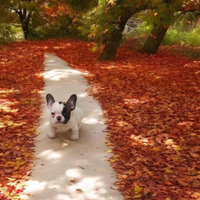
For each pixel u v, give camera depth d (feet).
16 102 12.40
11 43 29.99
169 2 19.72
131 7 19.35
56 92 13.75
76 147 8.53
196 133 9.39
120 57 22.24
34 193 6.43
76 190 6.54
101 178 7.02
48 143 8.75
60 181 6.89
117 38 20.71
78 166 7.54
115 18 19.49
